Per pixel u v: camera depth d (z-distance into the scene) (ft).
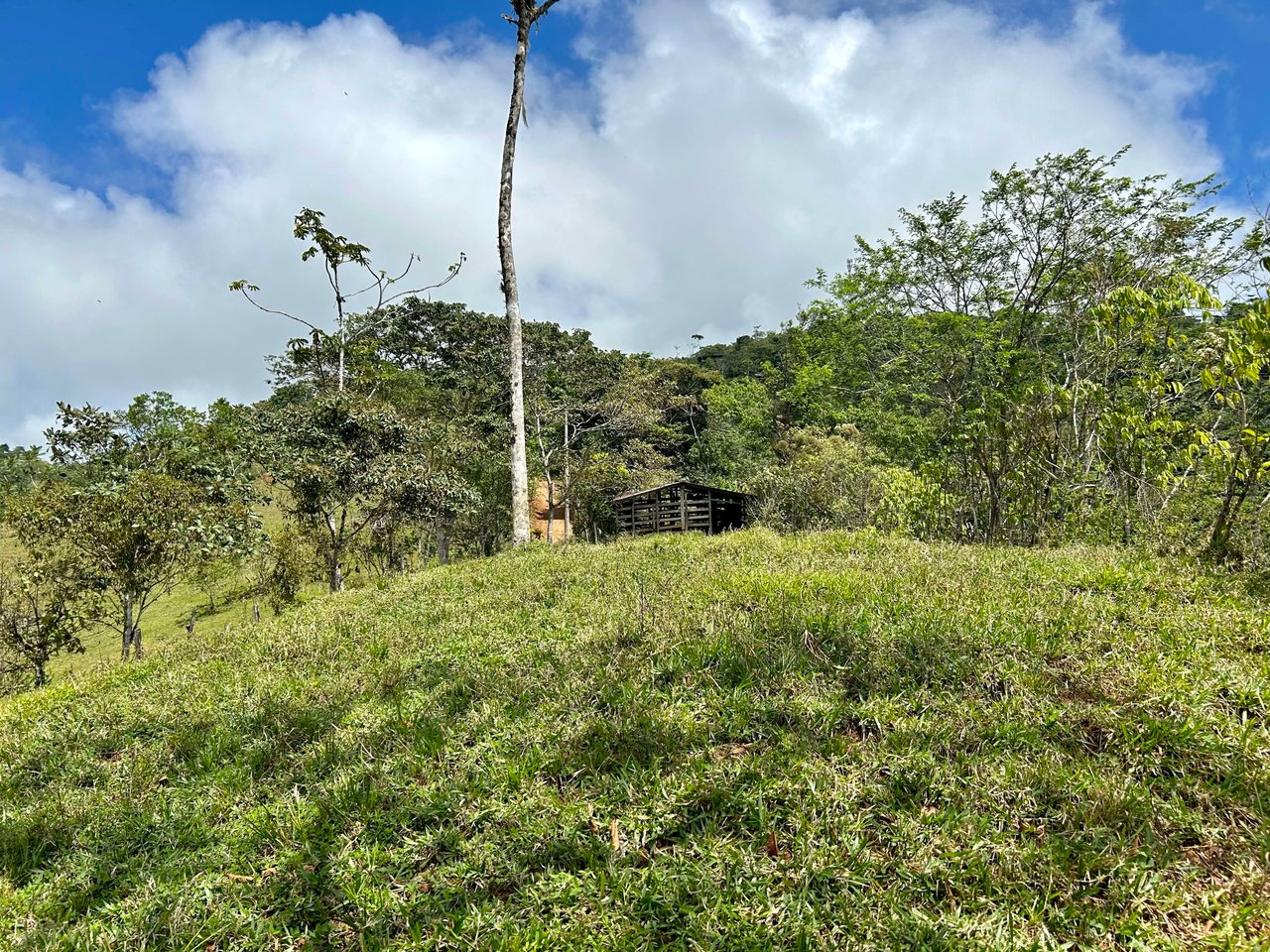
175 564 41.11
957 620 12.71
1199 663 10.38
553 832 8.02
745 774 8.64
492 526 83.61
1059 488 25.66
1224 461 18.75
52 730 14.21
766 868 7.03
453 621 18.39
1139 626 12.27
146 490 37.40
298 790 9.87
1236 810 7.35
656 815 8.18
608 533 104.47
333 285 45.68
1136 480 23.58
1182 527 22.31
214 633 23.02
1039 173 51.98
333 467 40.14
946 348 56.70
